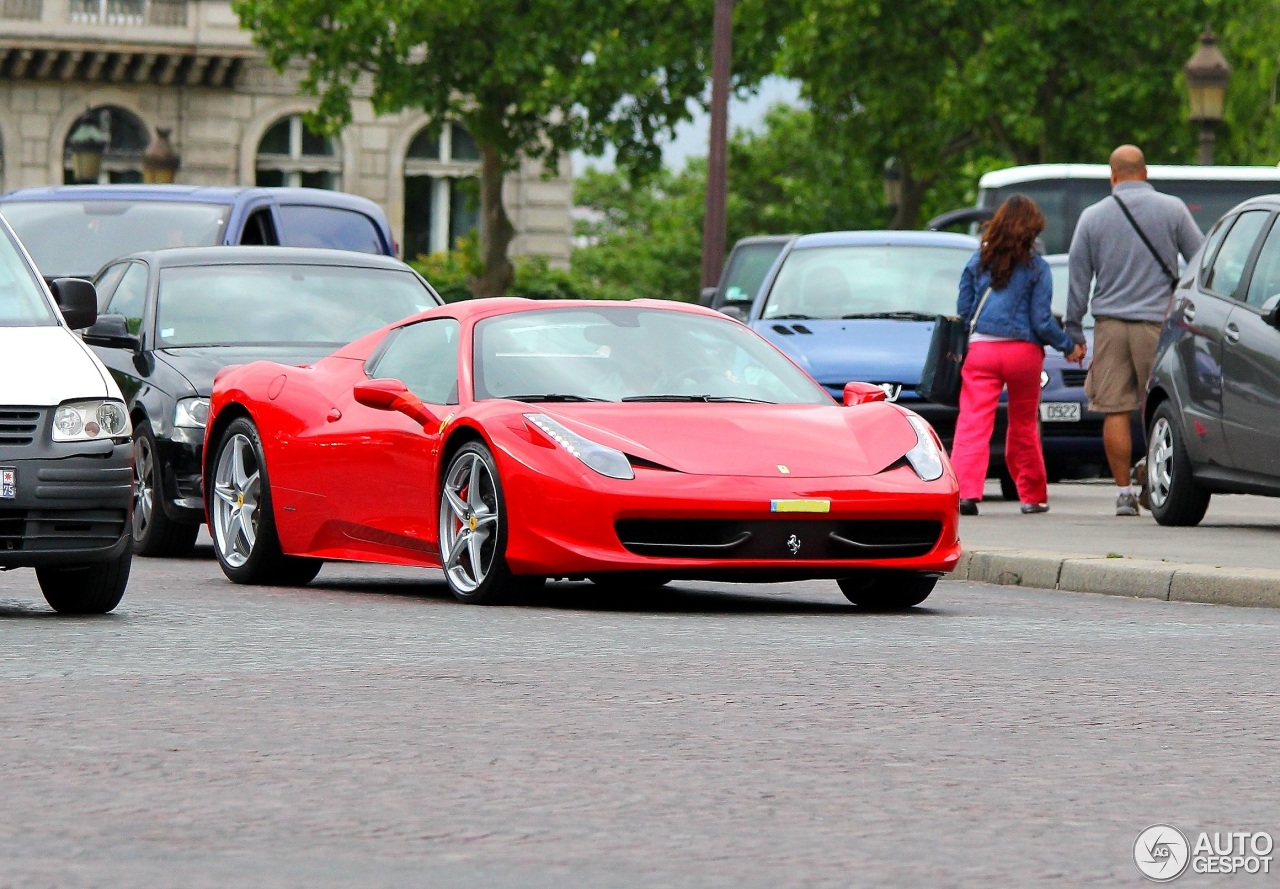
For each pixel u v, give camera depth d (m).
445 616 25.00
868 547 25.28
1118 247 39.50
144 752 15.59
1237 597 27.48
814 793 14.31
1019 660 21.17
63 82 140.25
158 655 21.03
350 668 20.12
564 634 23.08
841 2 121.56
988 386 39.75
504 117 129.38
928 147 125.31
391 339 29.61
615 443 25.28
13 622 24.22
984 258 39.62
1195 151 122.75
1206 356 36.38
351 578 32.00
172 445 36.09
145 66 140.12
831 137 131.50
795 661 20.92
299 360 36.66
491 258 128.75
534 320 28.19
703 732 16.66
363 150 146.62
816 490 25.06
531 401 26.77
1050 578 30.23
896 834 13.07
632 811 13.69
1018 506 45.12
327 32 127.81
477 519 26.27
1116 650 22.06
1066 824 13.41
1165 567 28.69
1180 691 19.09
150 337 37.66
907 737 16.53
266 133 145.25
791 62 123.88
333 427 29.05
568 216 149.88
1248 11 115.94
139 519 37.06
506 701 18.12
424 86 127.06
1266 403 34.53
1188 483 37.09
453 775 14.81
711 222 60.41
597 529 24.83
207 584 30.53
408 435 27.52
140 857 12.30
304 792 14.20
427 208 148.50
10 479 23.89
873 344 45.38
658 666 20.42
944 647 22.22
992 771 15.16
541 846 12.66
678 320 28.78
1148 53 122.38
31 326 25.98
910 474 25.78
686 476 24.95
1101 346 39.84
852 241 49.94
